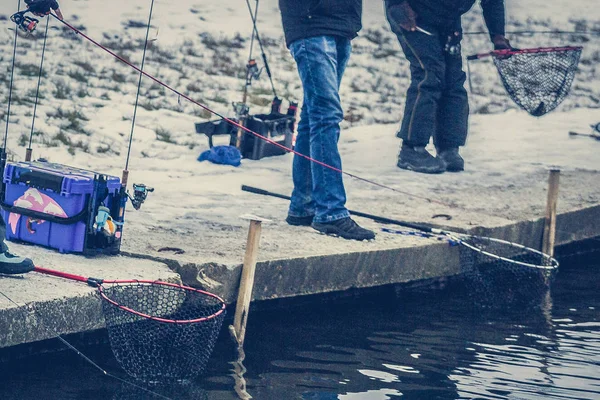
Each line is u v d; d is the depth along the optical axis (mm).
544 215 13875
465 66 30172
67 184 10055
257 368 9375
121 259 10242
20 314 8383
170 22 30281
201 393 8641
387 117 22250
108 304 8664
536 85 15016
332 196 11906
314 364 9602
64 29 27516
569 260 14578
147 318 8656
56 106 19203
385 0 16344
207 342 8945
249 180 15227
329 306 11555
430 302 12086
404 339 10578
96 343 9594
